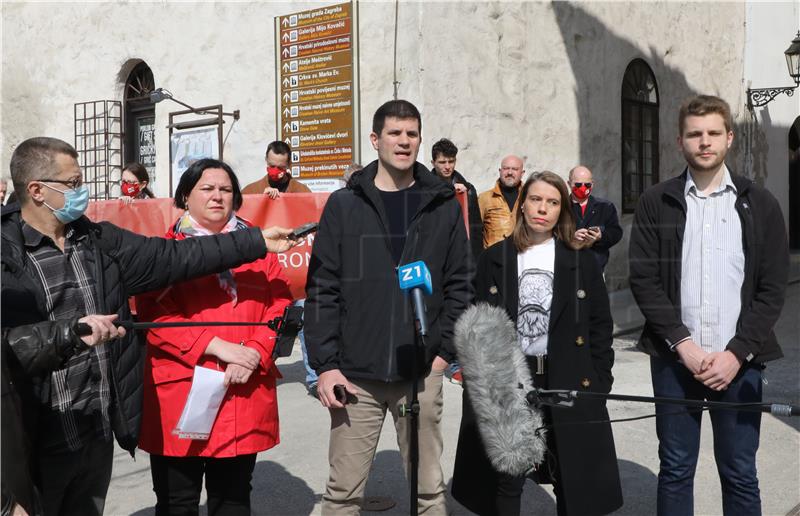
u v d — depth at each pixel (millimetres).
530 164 6441
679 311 2730
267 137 8258
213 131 8719
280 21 7980
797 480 3855
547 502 3705
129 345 2445
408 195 2717
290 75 7926
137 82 9812
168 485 2686
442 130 7156
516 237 2861
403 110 2678
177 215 4676
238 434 2637
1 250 2217
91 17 9844
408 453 2764
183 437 2580
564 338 2785
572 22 5723
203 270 2582
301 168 7898
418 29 7047
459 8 7039
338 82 7516
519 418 2342
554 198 2773
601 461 2783
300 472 4109
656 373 2822
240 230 2668
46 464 2314
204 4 8688
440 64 7133
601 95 5227
